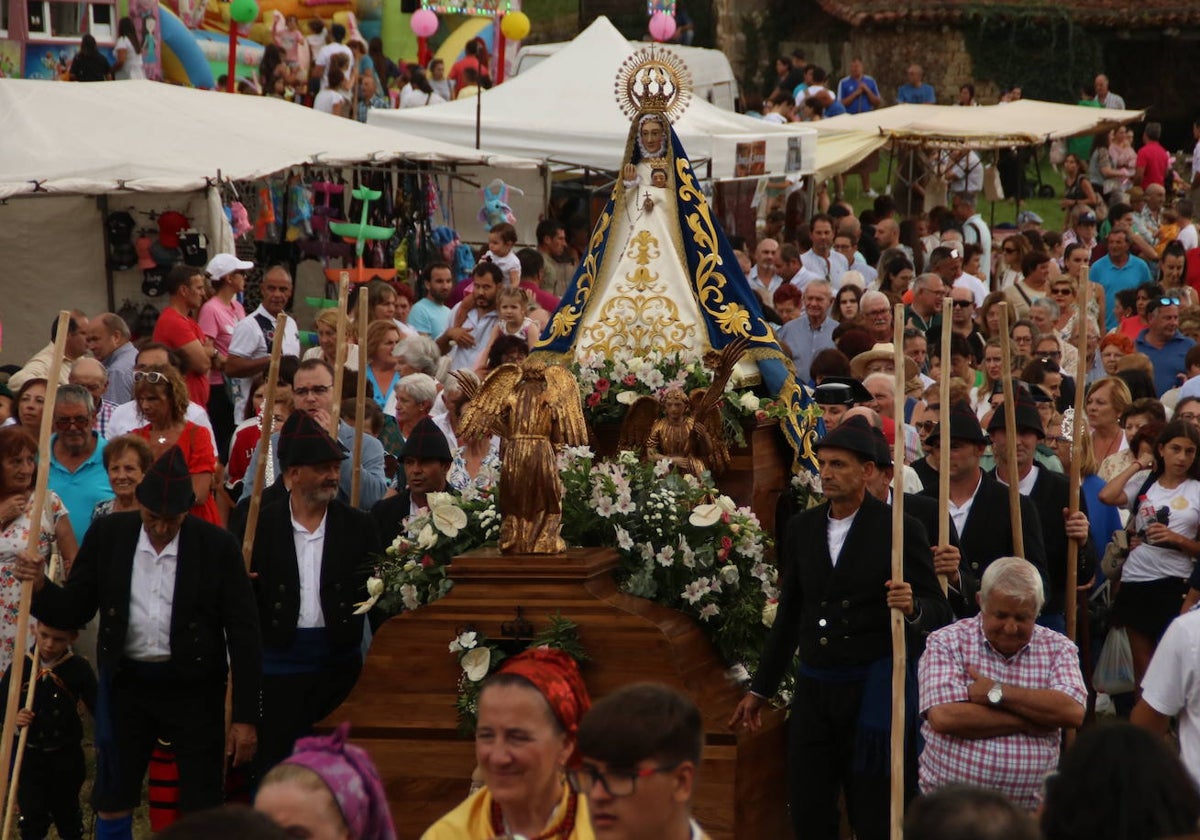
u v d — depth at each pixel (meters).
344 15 33.44
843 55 47.41
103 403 13.22
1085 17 46.62
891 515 8.73
